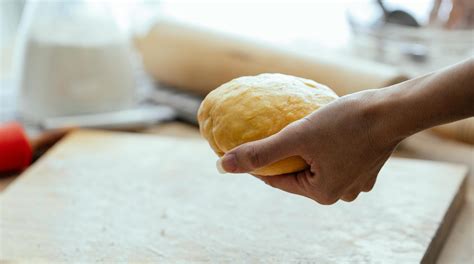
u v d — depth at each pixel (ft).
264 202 3.14
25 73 3.99
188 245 2.82
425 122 2.26
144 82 4.90
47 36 3.90
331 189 2.38
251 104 2.34
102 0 3.99
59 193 3.22
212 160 3.56
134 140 3.78
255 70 4.08
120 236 2.89
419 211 3.06
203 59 4.29
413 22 4.53
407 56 4.47
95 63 3.94
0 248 2.81
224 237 2.87
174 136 4.09
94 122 3.97
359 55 4.70
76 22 3.94
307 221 2.99
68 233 2.91
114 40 4.01
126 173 3.41
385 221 2.98
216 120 2.36
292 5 6.11
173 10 6.04
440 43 4.34
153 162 3.53
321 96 2.41
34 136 3.77
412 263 2.70
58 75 3.91
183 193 3.22
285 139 2.25
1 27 5.68
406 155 3.93
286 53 4.01
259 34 5.79
